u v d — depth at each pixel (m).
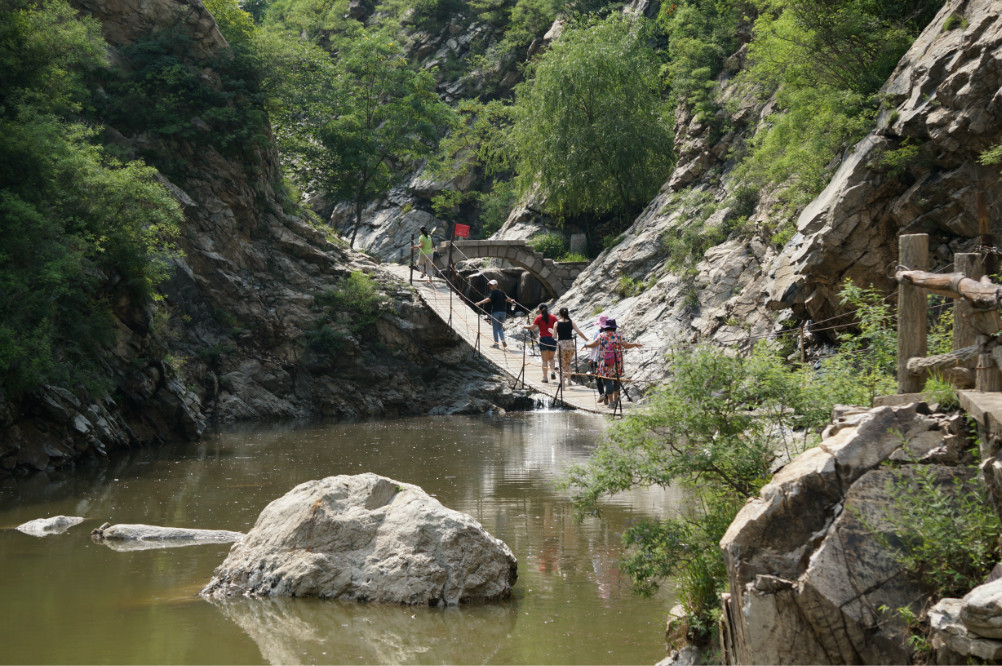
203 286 30.73
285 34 41.69
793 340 20.64
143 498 14.13
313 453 19.88
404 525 8.43
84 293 21.02
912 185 18.03
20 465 17.59
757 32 24.80
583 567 9.32
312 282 33.62
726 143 37.44
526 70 59.38
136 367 22.59
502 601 8.13
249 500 13.80
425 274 36.09
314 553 8.44
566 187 43.84
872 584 4.66
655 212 39.72
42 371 18.52
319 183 43.62
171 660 6.64
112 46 32.06
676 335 30.02
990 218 16.55
